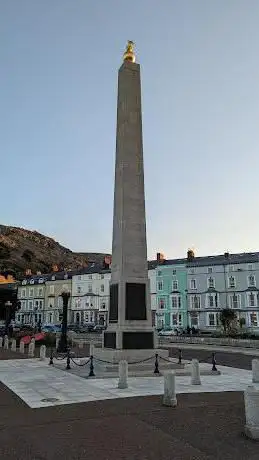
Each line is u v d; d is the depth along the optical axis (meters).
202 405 12.23
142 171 24.41
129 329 21.92
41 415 10.99
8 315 52.28
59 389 15.34
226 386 16.20
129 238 23.11
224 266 71.19
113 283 23.42
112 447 8.25
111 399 13.21
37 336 42.47
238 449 8.17
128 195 23.64
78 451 7.98
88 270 90.38
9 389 15.45
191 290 73.44
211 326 69.94
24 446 8.30
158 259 79.50
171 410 11.55
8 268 155.88
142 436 9.02
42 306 93.94
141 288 22.73
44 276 101.75
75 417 10.73
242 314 67.81
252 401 9.05
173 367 20.70
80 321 85.81
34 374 19.97
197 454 7.85
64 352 32.34
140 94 26.06
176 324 73.38
